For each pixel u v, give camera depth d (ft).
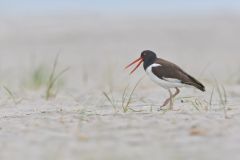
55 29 111.55
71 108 39.99
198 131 28.02
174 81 38.65
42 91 52.34
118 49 94.02
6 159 24.77
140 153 24.93
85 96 48.37
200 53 90.68
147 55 40.96
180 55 88.94
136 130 29.37
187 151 24.98
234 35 104.73
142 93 49.80
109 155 24.71
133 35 105.09
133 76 72.28
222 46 96.43
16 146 26.99
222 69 76.43
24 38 104.22
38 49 95.14
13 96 47.26
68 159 24.32
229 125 29.71
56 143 27.25
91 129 30.17
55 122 32.55
